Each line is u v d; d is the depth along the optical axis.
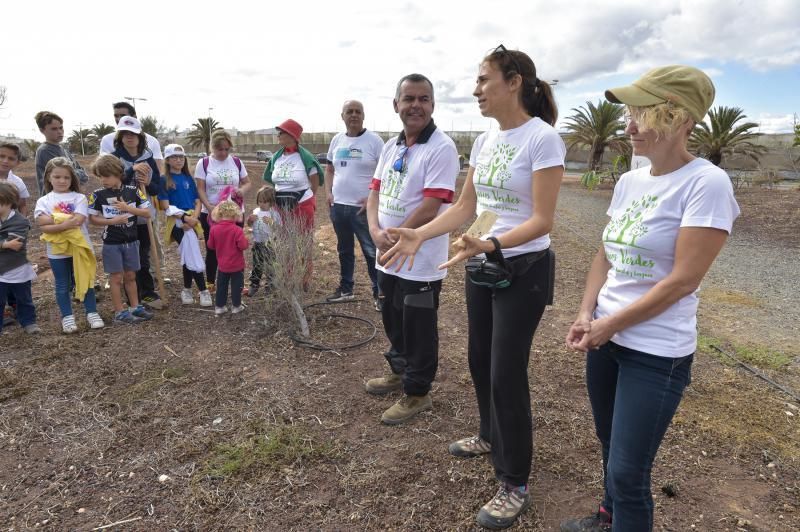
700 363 4.14
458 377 3.67
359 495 2.43
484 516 2.24
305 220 5.06
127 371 3.67
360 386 3.52
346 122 4.87
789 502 2.47
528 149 2.05
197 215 5.09
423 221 2.86
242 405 3.22
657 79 1.55
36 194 13.24
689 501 2.45
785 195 18.45
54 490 2.46
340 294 5.27
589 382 2.00
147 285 5.13
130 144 4.79
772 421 3.23
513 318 2.12
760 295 6.45
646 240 1.63
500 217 2.19
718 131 28.72
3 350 4.00
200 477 2.54
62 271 4.32
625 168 28.34
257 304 5.14
